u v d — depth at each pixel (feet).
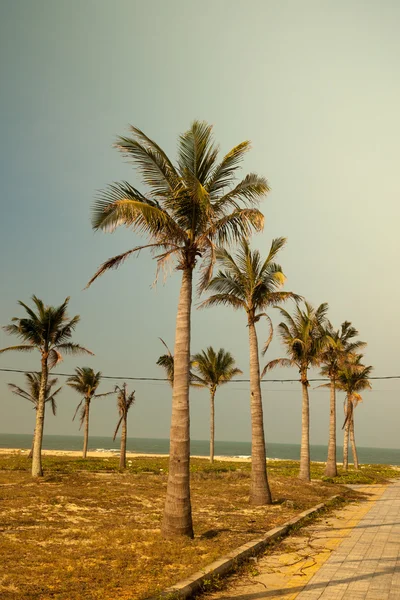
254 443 57.00
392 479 107.55
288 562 30.73
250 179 41.34
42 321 78.95
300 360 83.41
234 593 24.35
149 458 175.52
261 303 60.39
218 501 56.85
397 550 34.32
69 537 34.78
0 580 23.90
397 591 24.53
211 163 40.27
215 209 41.32
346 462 127.24
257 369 58.59
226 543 33.73
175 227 38.58
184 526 34.53
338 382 119.24
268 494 55.57
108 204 38.73
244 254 60.13
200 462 153.48
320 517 49.57
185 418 36.22
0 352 78.28
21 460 126.31
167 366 85.56
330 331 103.09
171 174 39.91
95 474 87.45
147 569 26.45
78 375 147.74
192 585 23.80
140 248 39.24
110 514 45.52
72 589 22.80
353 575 27.58
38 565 27.04
